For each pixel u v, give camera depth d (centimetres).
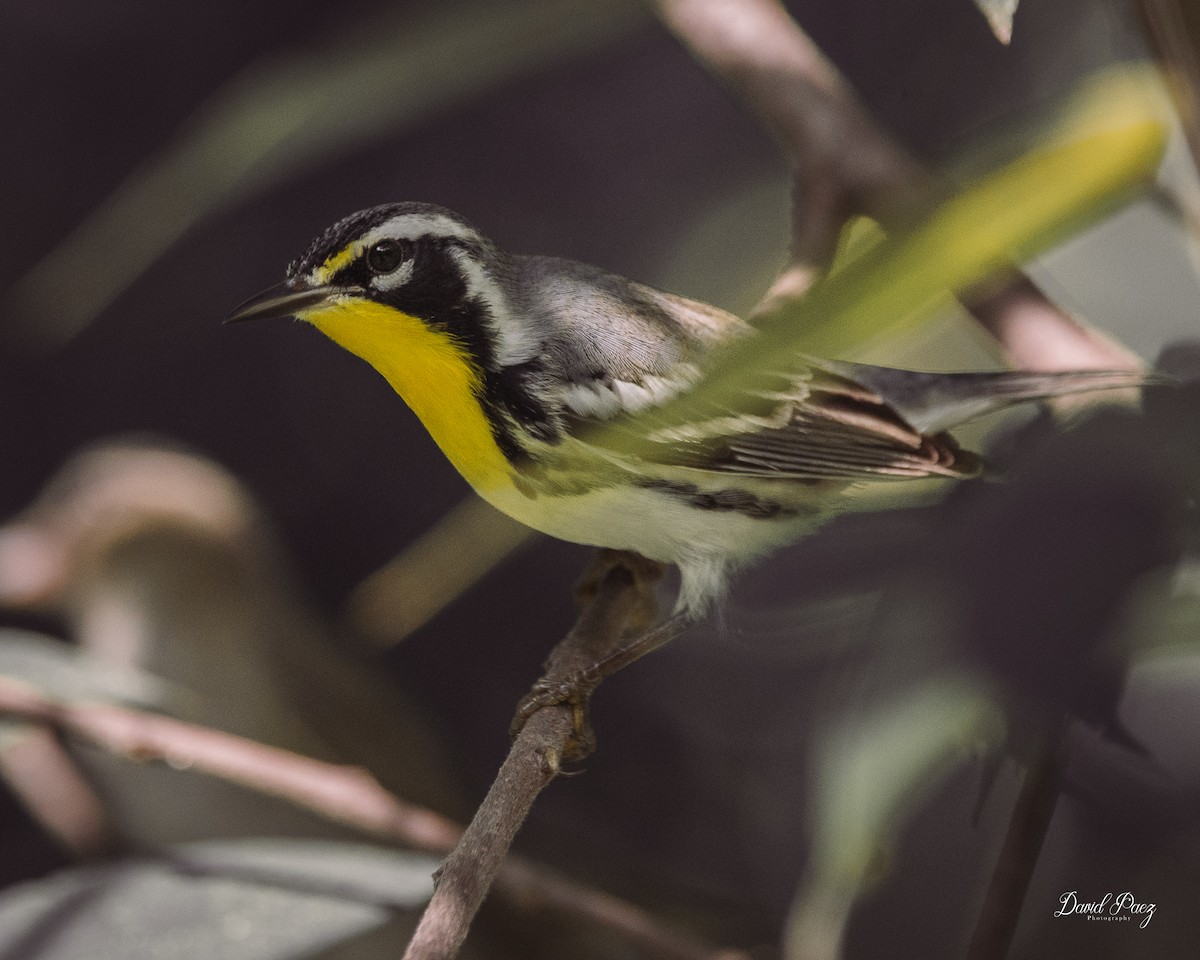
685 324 259
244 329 341
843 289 163
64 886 257
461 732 319
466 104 314
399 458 340
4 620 333
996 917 223
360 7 307
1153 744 257
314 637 314
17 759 274
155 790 276
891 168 256
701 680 304
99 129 323
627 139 312
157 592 301
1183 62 199
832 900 250
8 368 333
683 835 293
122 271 255
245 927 257
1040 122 237
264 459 339
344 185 328
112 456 319
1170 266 255
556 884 259
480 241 259
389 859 258
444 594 259
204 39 323
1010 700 170
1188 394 186
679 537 259
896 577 192
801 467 259
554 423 258
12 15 323
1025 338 254
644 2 254
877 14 271
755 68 257
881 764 184
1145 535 172
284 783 259
